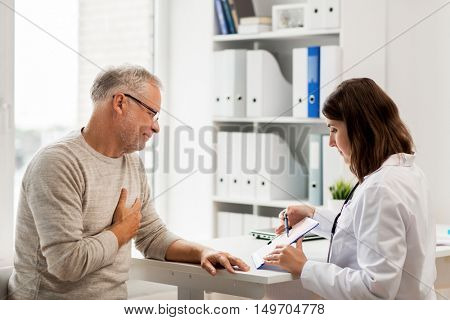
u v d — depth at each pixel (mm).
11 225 2779
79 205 1982
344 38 3010
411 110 3021
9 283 2143
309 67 3068
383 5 3014
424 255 1895
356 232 1920
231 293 2070
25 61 2988
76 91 3258
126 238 2076
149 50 3754
